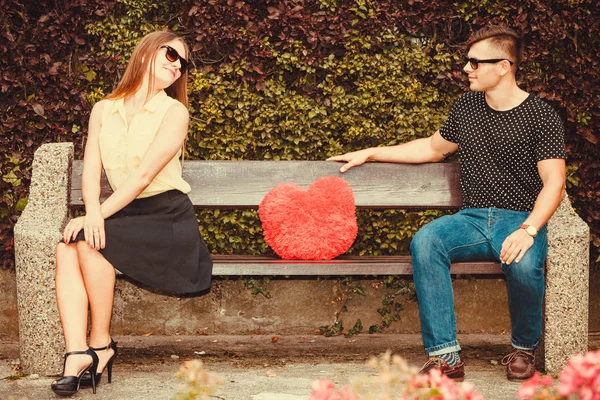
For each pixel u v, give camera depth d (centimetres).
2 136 420
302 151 434
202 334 442
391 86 425
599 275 438
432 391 163
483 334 442
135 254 298
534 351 353
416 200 377
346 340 430
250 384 321
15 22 414
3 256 429
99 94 422
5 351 395
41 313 328
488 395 302
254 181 375
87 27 412
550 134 323
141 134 311
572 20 417
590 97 423
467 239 331
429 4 421
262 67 424
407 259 361
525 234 311
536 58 423
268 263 339
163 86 320
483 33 333
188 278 308
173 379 329
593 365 157
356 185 377
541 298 319
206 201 374
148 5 416
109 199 299
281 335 444
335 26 420
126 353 393
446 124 362
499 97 334
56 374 331
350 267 338
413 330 447
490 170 335
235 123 431
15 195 426
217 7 415
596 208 434
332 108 430
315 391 171
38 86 420
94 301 299
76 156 424
